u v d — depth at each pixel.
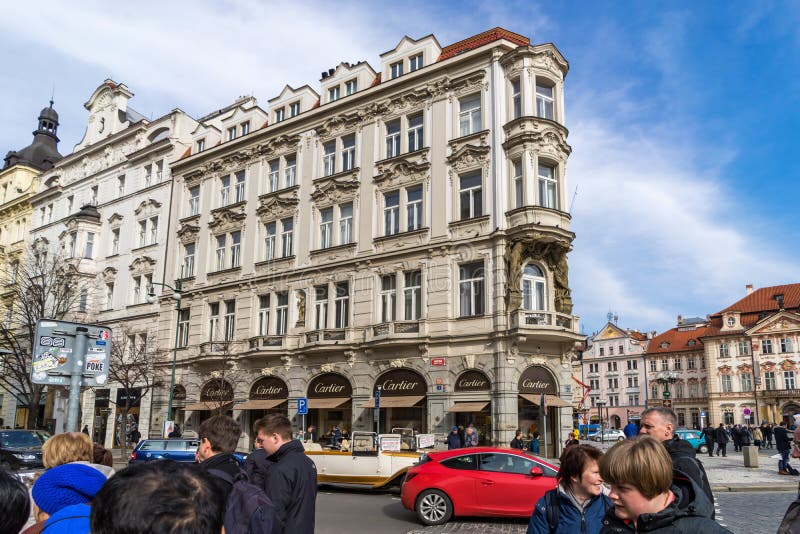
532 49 27.28
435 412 26.17
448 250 27.42
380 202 30.36
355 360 29.08
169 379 36.88
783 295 82.62
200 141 40.69
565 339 25.53
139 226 42.72
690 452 4.57
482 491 12.48
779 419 78.19
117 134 45.53
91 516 2.03
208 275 36.84
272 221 34.66
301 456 5.05
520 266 25.59
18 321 39.31
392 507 14.91
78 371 10.70
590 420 101.50
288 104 36.19
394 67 32.03
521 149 26.33
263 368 32.62
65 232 46.31
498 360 24.97
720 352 84.75
